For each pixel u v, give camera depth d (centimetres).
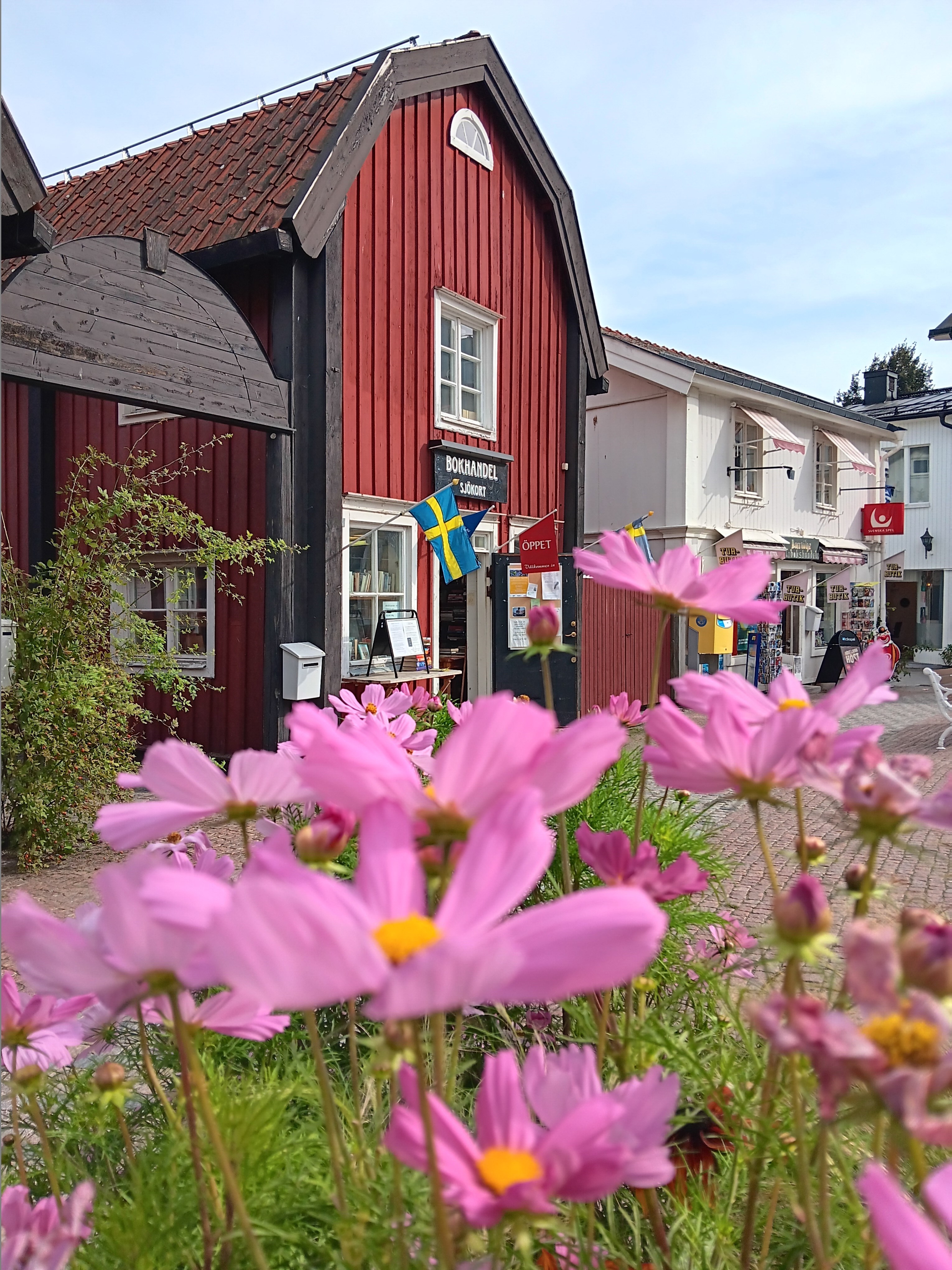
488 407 870
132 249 498
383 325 735
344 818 76
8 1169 120
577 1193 56
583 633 936
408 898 55
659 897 92
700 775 82
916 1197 89
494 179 870
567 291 981
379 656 743
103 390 481
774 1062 94
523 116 883
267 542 602
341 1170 82
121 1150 125
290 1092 102
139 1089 145
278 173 667
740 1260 100
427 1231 80
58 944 59
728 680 96
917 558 1955
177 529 543
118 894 58
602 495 1274
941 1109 47
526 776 61
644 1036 107
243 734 713
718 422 1260
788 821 529
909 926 62
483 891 52
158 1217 87
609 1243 100
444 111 799
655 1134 70
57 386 460
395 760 69
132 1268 83
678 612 98
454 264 815
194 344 540
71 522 516
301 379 636
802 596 1438
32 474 807
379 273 730
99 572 496
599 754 60
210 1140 94
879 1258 75
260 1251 68
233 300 570
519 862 52
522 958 41
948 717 840
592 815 238
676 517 1206
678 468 1202
